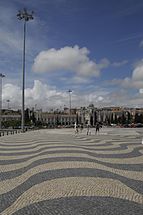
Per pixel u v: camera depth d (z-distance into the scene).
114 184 11.62
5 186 11.38
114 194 10.13
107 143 30.45
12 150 23.72
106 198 9.64
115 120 169.75
